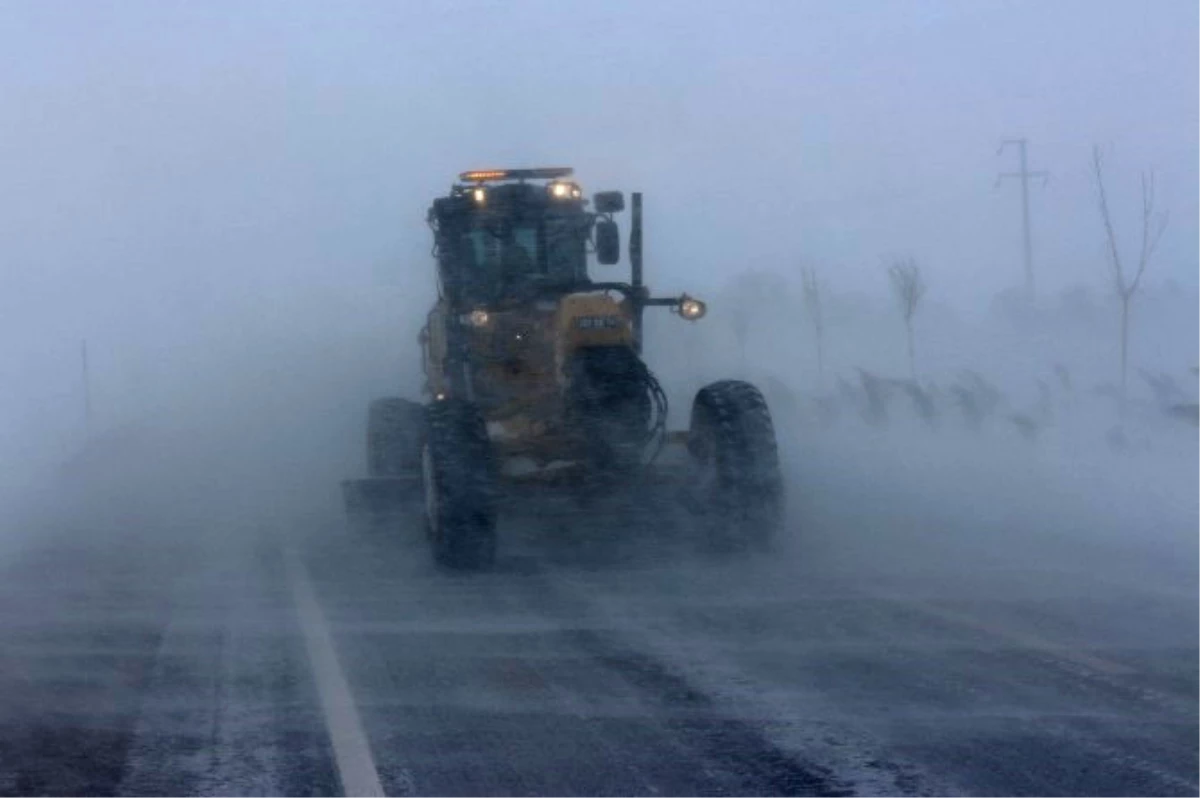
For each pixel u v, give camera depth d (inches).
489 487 668.1
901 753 376.2
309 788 357.1
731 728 402.6
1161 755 370.0
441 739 396.8
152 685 464.8
